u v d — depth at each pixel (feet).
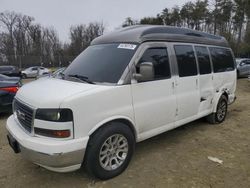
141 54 13.56
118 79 12.65
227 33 153.07
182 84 16.05
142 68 12.75
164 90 14.73
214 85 19.71
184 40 16.78
